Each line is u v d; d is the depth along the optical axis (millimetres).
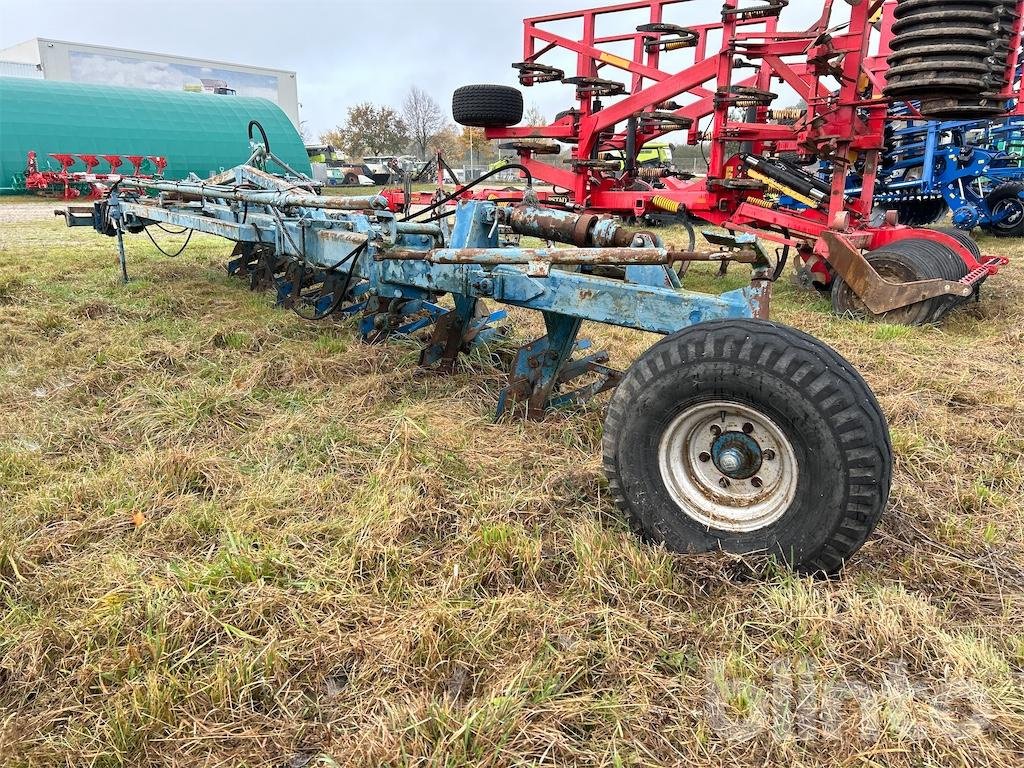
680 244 11406
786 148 7625
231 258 8992
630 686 1883
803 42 6469
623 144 9180
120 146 31406
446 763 1634
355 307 5738
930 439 3562
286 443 3408
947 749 1693
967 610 2248
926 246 6289
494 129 8664
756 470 2395
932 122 11320
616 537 2561
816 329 5961
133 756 1703
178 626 2080
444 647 2010
